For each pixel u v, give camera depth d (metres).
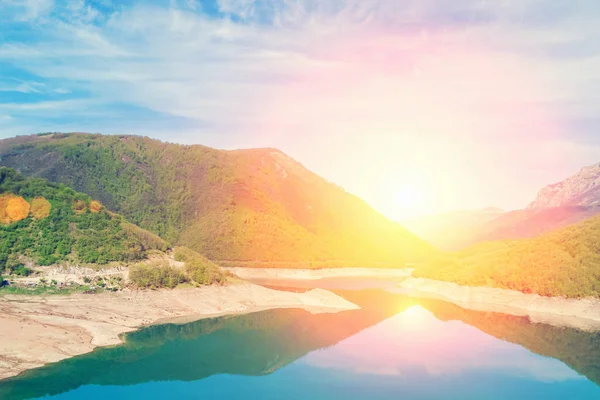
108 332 81.75
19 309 84.88
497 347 84.00
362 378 67.38
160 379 65.56
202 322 97.44
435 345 84.75
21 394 58.62
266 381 65.81
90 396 59.16
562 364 75.00
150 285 106.69
